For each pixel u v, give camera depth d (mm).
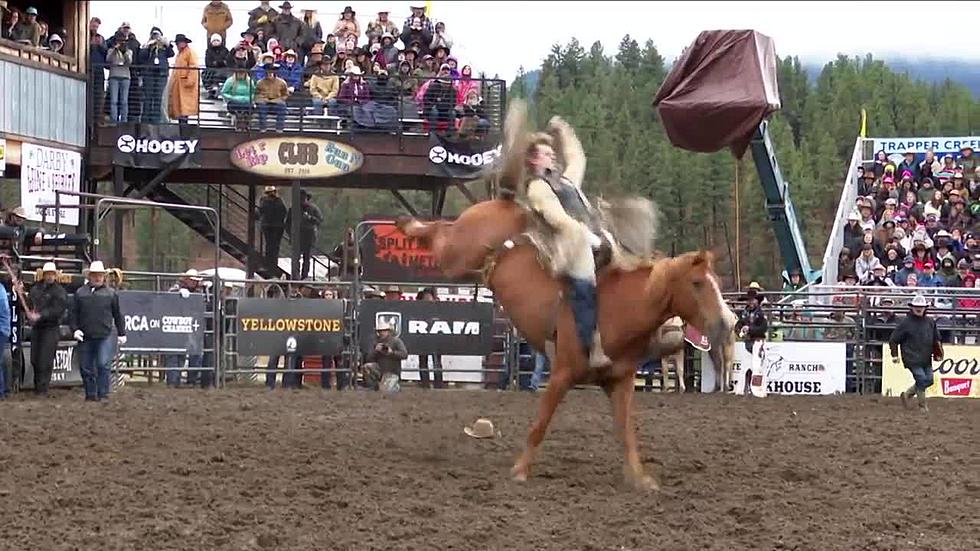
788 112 64188
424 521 7703
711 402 16547
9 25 21062
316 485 8703
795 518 7988
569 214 8914
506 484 8922
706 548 7215
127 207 18781
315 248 25641
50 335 16234
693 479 9352
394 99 22906
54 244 17453
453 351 19359
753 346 18891
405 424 12445
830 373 19672
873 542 7359
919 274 22250
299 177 22688
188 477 8961
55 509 7898
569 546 7219
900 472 9844
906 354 16328
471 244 9320
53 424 11625
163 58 22391
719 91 17469
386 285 19703
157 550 6992
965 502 8609
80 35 22375
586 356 8734
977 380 19406
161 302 18375
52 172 21516
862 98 64375
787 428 12766
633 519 7840
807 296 21297
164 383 19734
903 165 27703
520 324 9117
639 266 8711
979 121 62812
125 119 22312
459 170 22875
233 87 22516
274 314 18984
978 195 26922
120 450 10023
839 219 25641
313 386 20141
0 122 20250
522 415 13719
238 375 19797
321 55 22969
